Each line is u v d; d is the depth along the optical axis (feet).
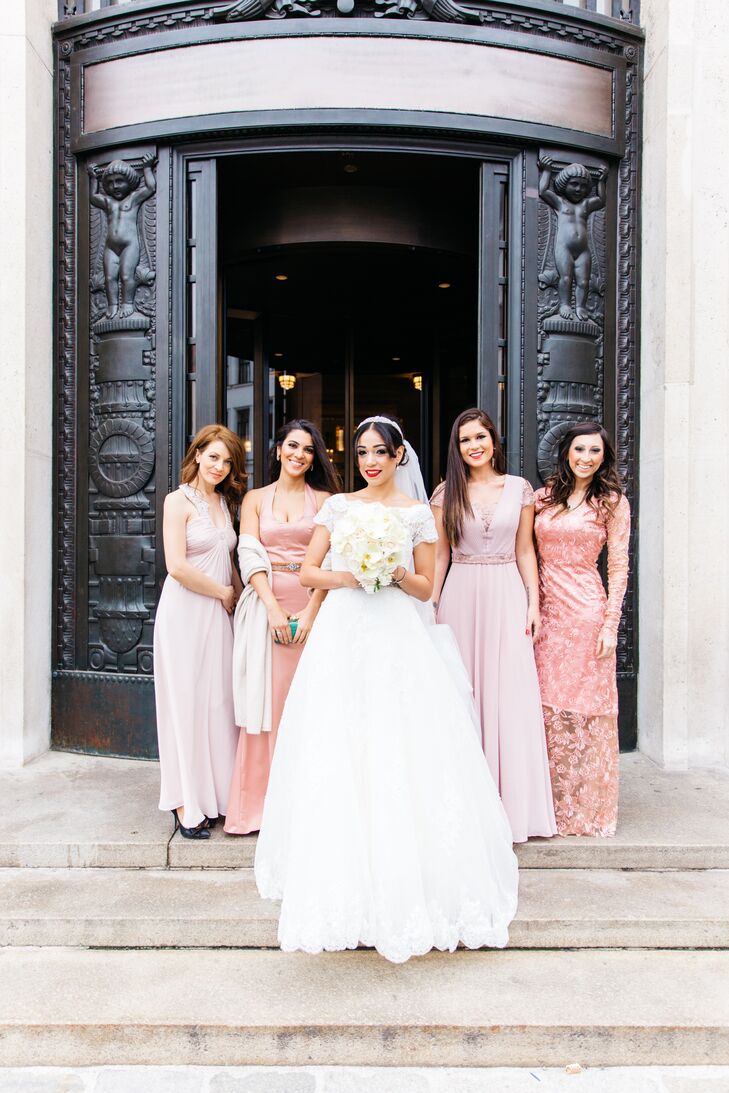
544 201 12.76
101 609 12.98
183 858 9.31
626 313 13.25
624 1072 6.97
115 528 12.87
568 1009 7.21
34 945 8.23
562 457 9.96
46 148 12.84
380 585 8.06
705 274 12.42
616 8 13.46
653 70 12.82
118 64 12.55
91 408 13.08
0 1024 6.97
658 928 8.25
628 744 13.26
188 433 12.80
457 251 15.02
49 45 12.91
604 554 13.11
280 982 7.59
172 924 8.20
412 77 12.00
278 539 9.65
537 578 10.18
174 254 12.60
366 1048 6.95
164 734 9.46
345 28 11.88
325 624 8.32
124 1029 6.96
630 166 13.17
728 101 12.38
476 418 9.81
